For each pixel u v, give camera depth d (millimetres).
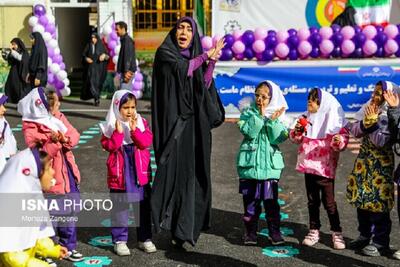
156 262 5918
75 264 5852
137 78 16312
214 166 9688
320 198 6453
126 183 5992
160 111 6012
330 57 13641
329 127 6164
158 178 5949
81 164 9695
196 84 6004
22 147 10617
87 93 15703
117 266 5816
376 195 5898
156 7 16984
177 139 5918
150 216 6160
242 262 5910
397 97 5688
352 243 6285
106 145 5988
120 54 13727
